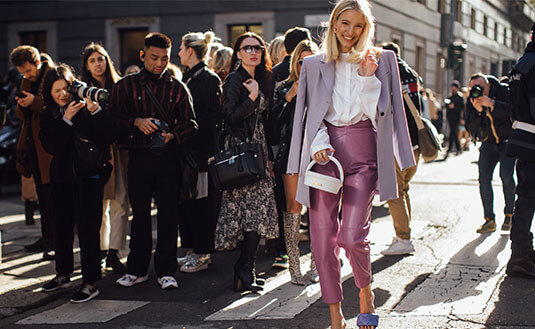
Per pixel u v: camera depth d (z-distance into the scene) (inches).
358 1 119.9
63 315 151.3
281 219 189.9
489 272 174.6
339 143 122.7
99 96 151.1
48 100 162.7
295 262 171.3
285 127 170.2
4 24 660.1
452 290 158.9
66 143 160.4
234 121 163.8
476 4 881.5
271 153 173.5
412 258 192.7
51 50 647.1
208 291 168.9
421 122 190.4
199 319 145.6
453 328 132.3
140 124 163.6
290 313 146.5
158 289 171.6
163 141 161.2
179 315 148.9
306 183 121.4
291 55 186.9
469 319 137.1
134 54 637.9
